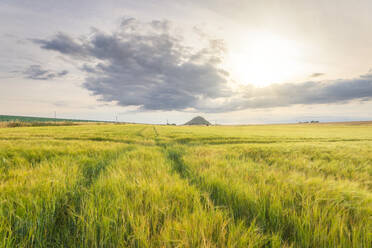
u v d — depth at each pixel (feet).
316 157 23.79
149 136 64.13
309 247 5.26
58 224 6.08
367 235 5.23
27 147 21.72
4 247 4.64
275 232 5.80
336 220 5.77
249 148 30.55
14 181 8.87
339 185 9.40
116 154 22.53
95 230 5.24
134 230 5.22
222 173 12.23
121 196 7.15
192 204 7.24
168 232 5.15
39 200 6.49
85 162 15.93
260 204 7.17
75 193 8.03
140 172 11.90
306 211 6.45
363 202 7.55
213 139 59.52
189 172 13.32
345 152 26.96
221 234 5.08
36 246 5.02
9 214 5.74
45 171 11.22
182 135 70.69
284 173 13.12
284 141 57.11
